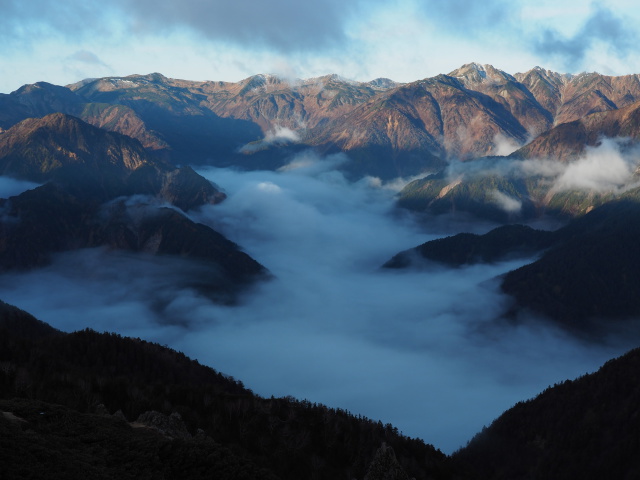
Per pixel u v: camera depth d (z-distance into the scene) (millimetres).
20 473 90875
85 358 186250
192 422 147375
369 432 164375
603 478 168250
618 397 191750
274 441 151125
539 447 192625
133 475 100875
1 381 150875
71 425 115938
